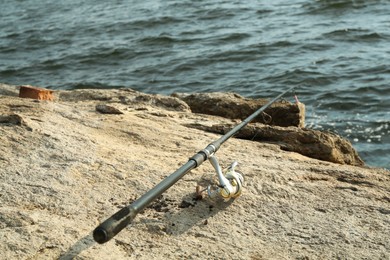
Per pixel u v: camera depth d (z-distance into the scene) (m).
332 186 4.28
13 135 4.74
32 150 4.55
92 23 24.12
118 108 6.02
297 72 15.83
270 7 24.19
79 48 20.39
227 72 16.58
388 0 23.38
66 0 30.27
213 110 7.02
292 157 5.01
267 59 17.39
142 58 18.66
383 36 18.91
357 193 4.19
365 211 3.97
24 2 30.81
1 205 3.85
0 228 3.62
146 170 4.40
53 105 5.76
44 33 23.12
